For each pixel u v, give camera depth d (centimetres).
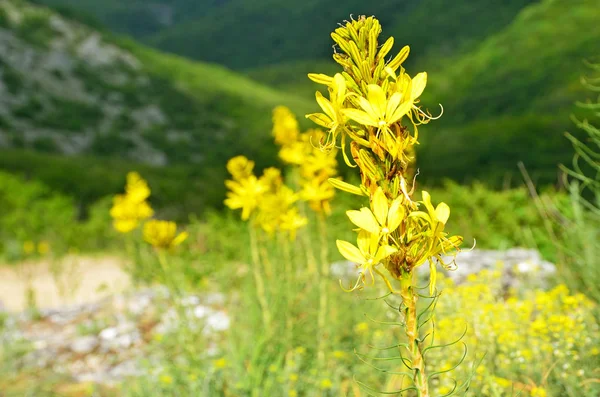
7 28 7725
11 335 593
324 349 385
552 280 454
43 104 6712
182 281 444
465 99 7400
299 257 463
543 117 3253
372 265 148
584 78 335
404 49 154
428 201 151
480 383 271
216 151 6681
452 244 152
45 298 898
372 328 390
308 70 12412
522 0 11956
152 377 414
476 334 307
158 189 2659
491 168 2561
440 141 3638
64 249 1305
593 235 394
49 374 512
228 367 388
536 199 431
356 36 155
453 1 12975
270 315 394
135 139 6694
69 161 4478
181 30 17912
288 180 461
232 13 17588
